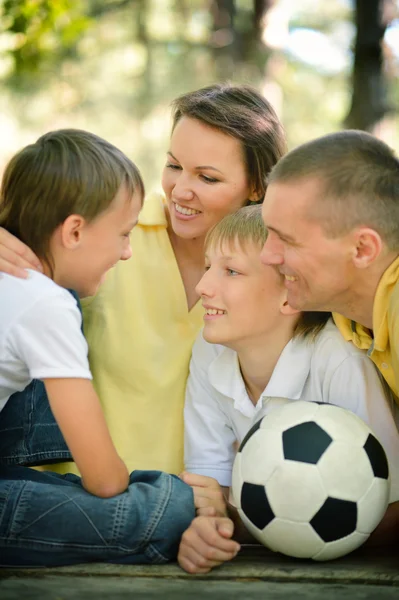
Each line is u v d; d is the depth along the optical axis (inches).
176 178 90.7
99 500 67.2
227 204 89.1
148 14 411.5
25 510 66.4
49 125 420.8
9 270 68.5
